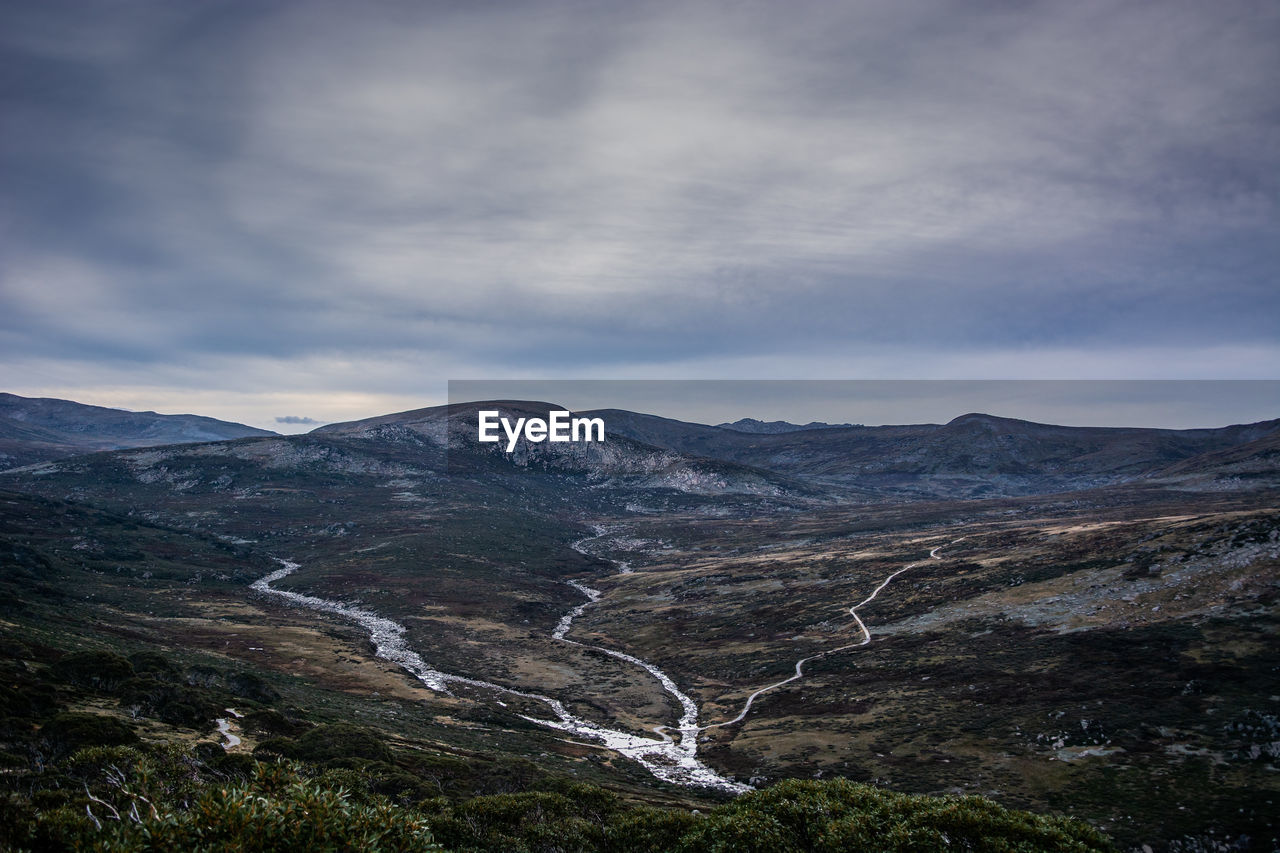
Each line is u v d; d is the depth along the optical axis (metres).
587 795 31.41
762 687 95.31
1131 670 76.75
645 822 26.20
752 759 68.75
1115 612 96.25
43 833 13.32
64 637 71.38
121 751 24.69
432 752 51.59
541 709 88.50
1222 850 43.41
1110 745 60.62
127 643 82.38
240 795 12.62
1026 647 91.06
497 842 25.39
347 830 12.80
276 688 73.38
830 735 72.88
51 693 43.25
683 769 66.88
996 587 121.19
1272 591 87.94
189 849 11.77
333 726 45.62
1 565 124.06
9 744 30.55
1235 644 76.75
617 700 92.88
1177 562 107.19
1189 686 68.81
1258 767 52.69
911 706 78.06
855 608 128.88
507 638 128.25
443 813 27.25
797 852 21.84
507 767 44.72
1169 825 47.03
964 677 84.69
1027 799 53.72
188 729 43.53
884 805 23.33
